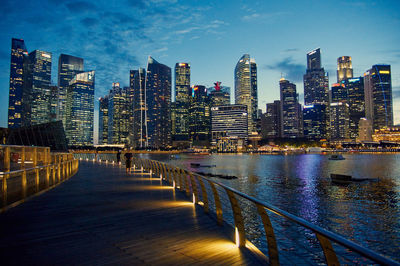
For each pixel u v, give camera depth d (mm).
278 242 19344
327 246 3287
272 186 56188
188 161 187125
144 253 5734
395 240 22156
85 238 6832
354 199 40812
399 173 84375
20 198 11688
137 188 17031
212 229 7680
